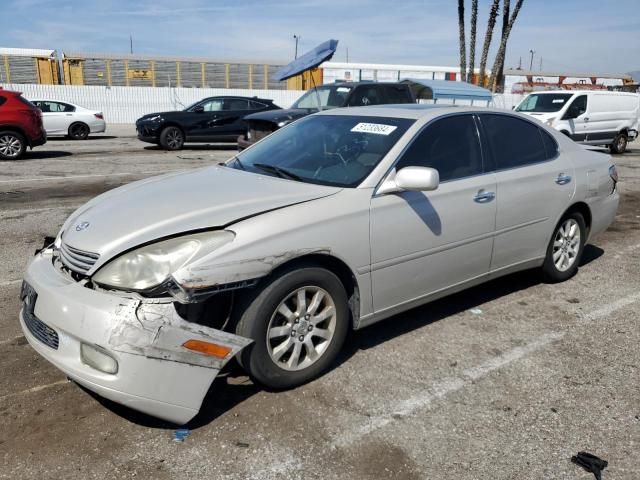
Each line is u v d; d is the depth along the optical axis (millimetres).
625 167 13984
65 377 3416
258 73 35875
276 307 3096
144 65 33875
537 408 3189
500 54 25531
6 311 4367
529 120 4742
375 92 12125
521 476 2652
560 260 5047
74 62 32781
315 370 3363
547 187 4625
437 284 3943
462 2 24641
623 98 16859
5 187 9555
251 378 3211
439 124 4031
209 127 17047
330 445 2842
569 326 4262
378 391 3326
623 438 2936
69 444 2812
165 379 2732
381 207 3492
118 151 16219
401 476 2639
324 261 3346
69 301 2811
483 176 4145
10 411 3066
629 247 6531
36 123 13664
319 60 16922
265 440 2871
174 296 2754
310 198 3336
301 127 4473
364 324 3588
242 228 2986
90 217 3299
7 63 32094
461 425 3025
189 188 3572
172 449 2789
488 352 3832
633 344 3984
